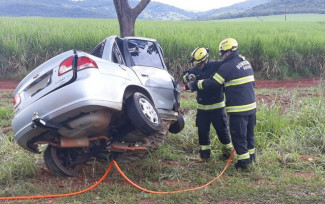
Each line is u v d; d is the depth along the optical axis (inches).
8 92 489.1
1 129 316.5
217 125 255.9
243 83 234.4
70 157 223.5
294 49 684.7
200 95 253.0
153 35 655.8
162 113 237.3
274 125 312.0
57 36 635.5
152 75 237.0
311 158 260.8
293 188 199.0
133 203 179.5
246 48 658.2
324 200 183.0
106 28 745.6
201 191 193.5
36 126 186.1
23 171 223.8
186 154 279.0
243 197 186.9
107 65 199.9
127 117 204.8
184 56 607.8
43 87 196.7
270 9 5526.6
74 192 195.8
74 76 184.9
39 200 186.2
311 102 357.1
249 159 236.8
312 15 3868.1
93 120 188.4
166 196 187.6
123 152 236.5
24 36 654.5
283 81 636.7
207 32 783.1
